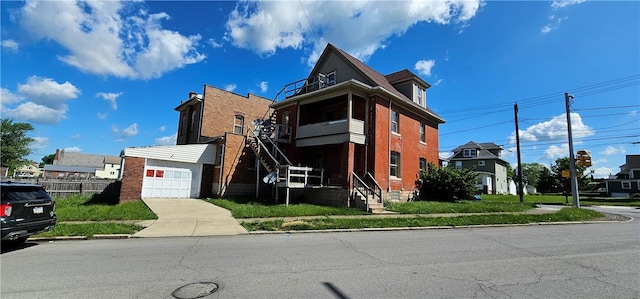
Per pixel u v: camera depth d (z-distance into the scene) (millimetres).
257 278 4844
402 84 21969
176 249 6961
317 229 9680
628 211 19797
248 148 20828
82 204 14805
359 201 14719
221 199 17531
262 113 27328
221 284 4555
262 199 17781
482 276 5000
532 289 4402
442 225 10766
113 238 8289
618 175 53125
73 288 4383
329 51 20250
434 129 23531
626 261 6059
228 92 25250
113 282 4641
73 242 7758
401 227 10219
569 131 18297
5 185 6797
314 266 5547
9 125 42938
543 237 8859
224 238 8383
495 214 13383
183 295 4121
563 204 24453
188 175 19922
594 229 10688
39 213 7320
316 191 16844
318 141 17500
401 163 18734
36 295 4121
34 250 6836
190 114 26391
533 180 68062
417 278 4875
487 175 40781
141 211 12344
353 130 16203
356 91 16875
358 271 5250
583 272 5270
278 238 8430
